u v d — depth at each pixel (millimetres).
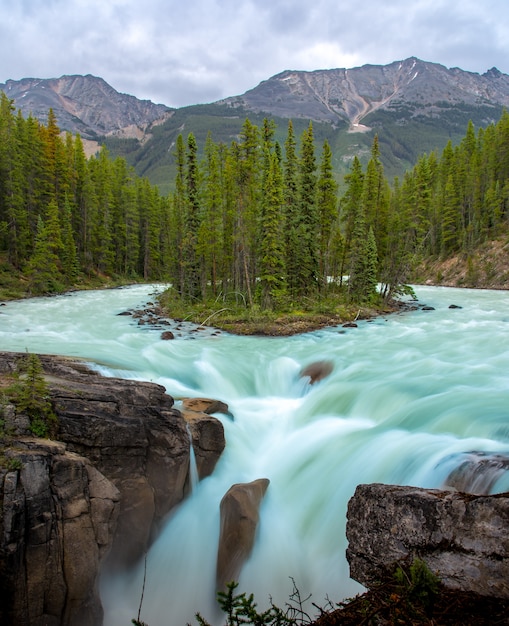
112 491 8719
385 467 10586
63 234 59344
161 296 47625
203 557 10164
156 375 17453
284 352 23547
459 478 8711
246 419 14969
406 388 15367
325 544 9867
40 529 7496
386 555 5621
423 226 49906
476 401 13312
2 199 52969
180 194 49062
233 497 9867
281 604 8844
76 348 20281
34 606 7375
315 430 13852
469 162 90250
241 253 43031
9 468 7602
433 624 4066
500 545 4691
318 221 44062
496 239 71938
